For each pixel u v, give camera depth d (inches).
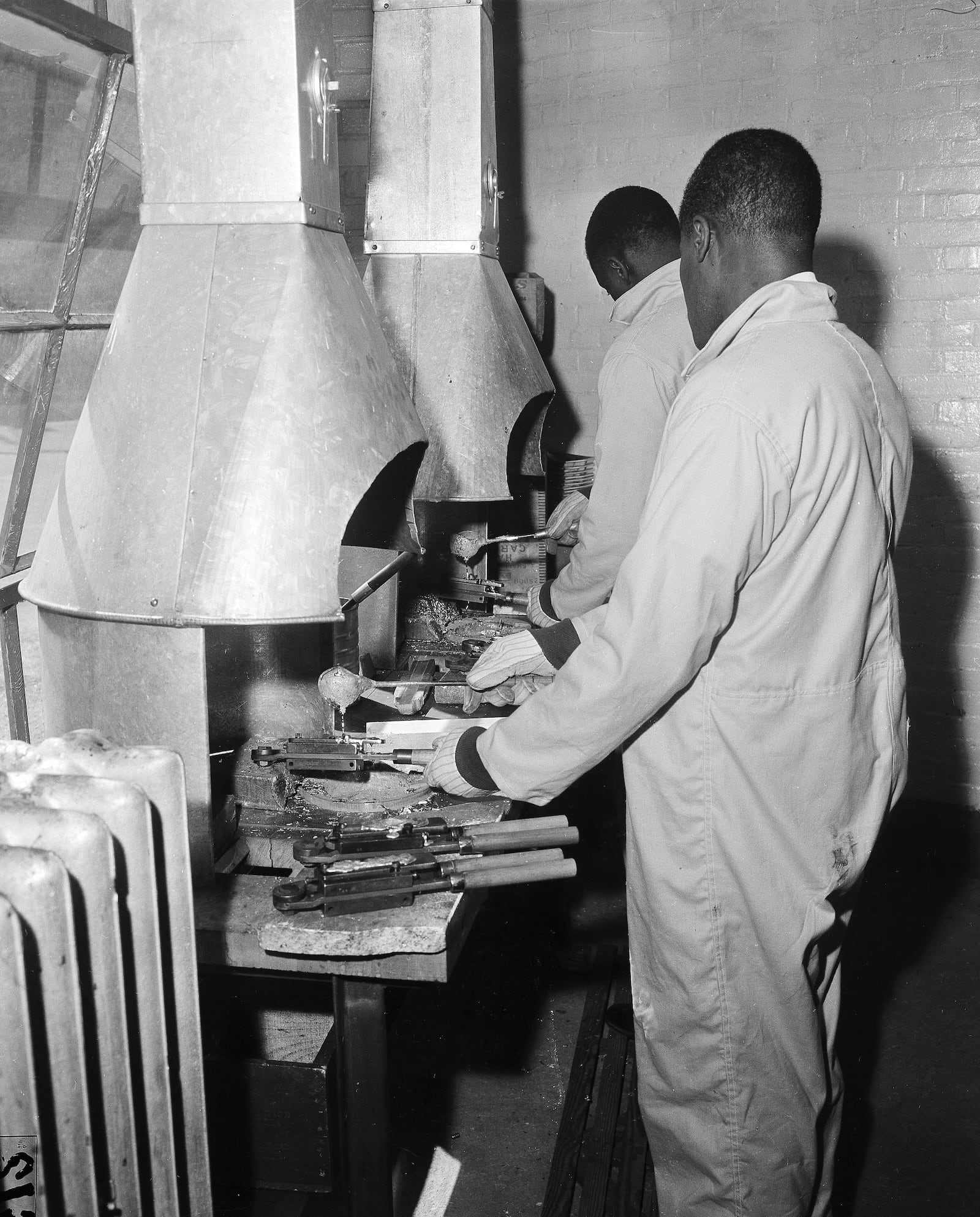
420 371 89.5
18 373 65.1
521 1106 81.2
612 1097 77.2
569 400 128.6
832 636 48.4
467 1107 81.1
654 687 46.3
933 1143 76.3
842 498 47.2
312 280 55.7
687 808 49.5
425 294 90.7
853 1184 72.3
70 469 57.3
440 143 90.0
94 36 61.4
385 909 48.9
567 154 122.9
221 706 68.5
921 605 113.8
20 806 37.6
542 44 121.4
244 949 49.7
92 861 37.0
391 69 90.0
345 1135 53.1
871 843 51.8
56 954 34.6
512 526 113.0
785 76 111.3
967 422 109.7
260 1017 69.4
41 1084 35.9
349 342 56.9
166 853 43.3
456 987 94.1
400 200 91.0
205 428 53.1
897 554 113.9
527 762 50.3
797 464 45.8
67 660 56.0
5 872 33.7
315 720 67.9
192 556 51.9
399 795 61.8
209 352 54.1
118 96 66.7
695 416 46.2
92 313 71.8
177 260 56.2
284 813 61.3
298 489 52.6
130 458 54.0
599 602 78.6
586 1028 86.0
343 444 54.4
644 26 116.3
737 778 48.5
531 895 94.0
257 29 53.9
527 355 94.3
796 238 50.9
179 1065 45.8
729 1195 51.5
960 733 114.0
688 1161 52.7
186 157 55.9
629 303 83.7
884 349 111.9
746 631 47.6
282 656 67.4
